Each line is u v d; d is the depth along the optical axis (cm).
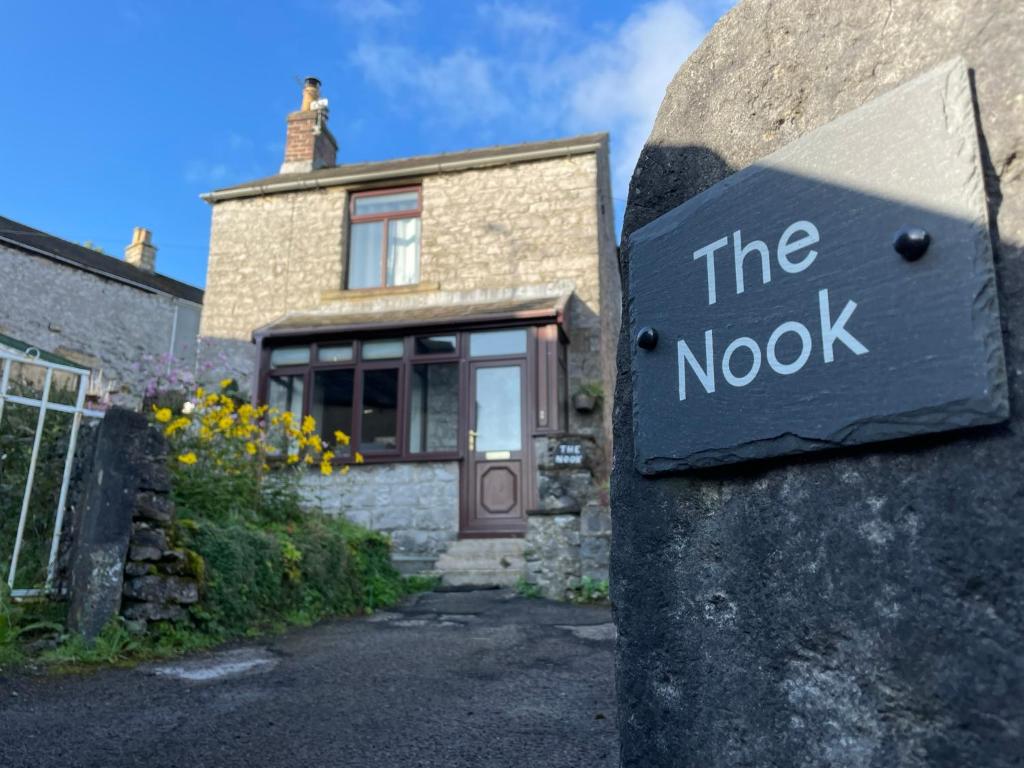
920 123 120
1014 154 112
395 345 1046
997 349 107
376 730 304
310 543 628
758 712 132
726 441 141
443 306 1115
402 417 1006
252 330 1193
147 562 457
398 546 955
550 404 980
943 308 113
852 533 123
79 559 441
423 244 1170
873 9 137
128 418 461
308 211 1227
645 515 157
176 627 460
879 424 118
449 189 1187
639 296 166
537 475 959
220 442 643
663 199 171
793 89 150
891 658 115
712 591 143
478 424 998
